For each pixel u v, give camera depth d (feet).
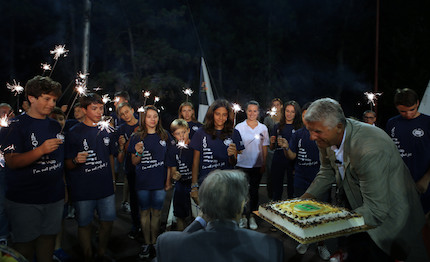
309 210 6.93
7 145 9.00
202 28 67.15
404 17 48.96
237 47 70.08
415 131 12.62
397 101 12.59
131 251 13.28
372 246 7.28
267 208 7.35
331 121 6.84
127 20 57.36
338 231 6.31
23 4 54.08
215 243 4.71
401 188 7.11
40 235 9.95
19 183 9.23
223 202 4.87
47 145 8.89
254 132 16.30
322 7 73.61
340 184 8.34
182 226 13.80
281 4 70.44
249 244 4.72
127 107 16.52
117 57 57.88
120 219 17.25
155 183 13.05
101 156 11.43
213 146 12.63
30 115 9.64
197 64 61.67
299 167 14.12
